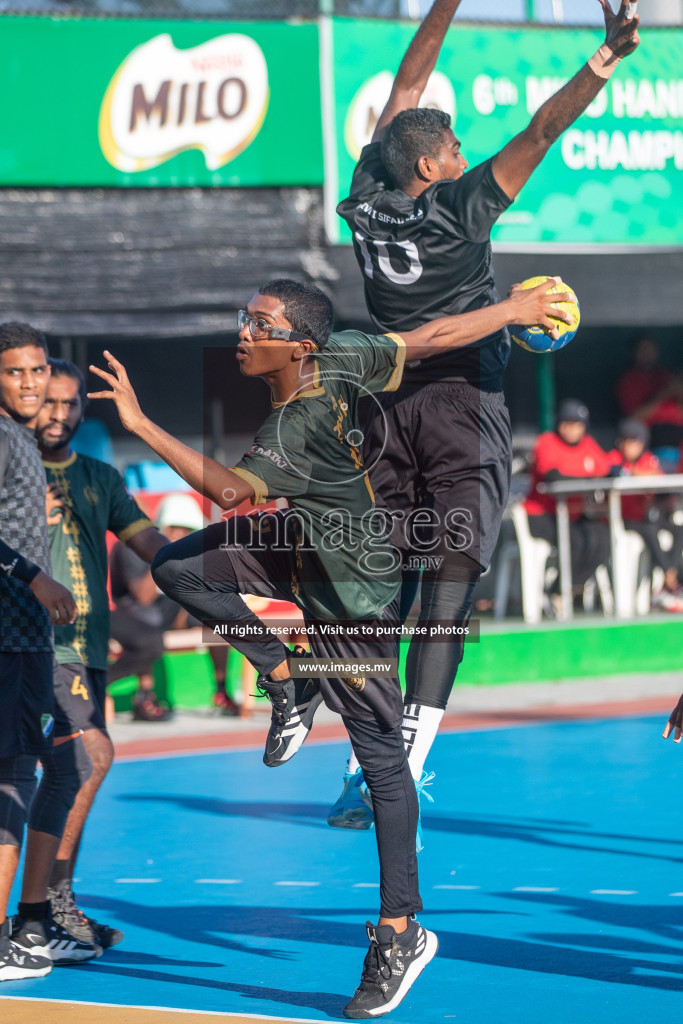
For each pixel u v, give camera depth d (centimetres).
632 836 1733
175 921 1398
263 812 1958
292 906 1446
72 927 1291
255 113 3198
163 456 980
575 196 3400
